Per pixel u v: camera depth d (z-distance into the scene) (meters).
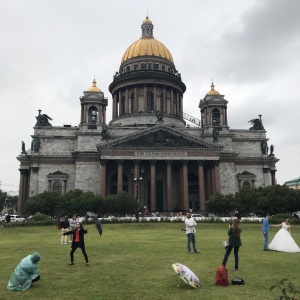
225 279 16.47
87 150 105.94
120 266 21.17
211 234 46.69
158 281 17.23
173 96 130.12
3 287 16.12
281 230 28.48
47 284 16.62
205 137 110.56
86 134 107.25
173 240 37.78
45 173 106.50
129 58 134.12
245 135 116.62
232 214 81.38
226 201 79.81
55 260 23.48
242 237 42.25
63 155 107.69
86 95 110.75
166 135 99.62
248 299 14.12
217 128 112.81
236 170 112.31
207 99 115.38
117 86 130.38
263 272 19.30
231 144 111.69
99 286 16.23
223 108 115.19
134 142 98.25
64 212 79.75
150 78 126.19
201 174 98.25
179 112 132.25
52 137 109.88
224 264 19.44
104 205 81.56
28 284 15.84
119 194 83.56
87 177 103.38
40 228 59.28
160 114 104.81
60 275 18.61
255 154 115.25
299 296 14.48
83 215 79.94
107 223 68.44
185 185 97.06
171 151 98.31
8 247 31.38
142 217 78.44
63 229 34.53
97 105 110.56
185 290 15.54
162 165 106.50
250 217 78.00
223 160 109.12
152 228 61.16
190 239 26.95
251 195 78.81
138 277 18.12
